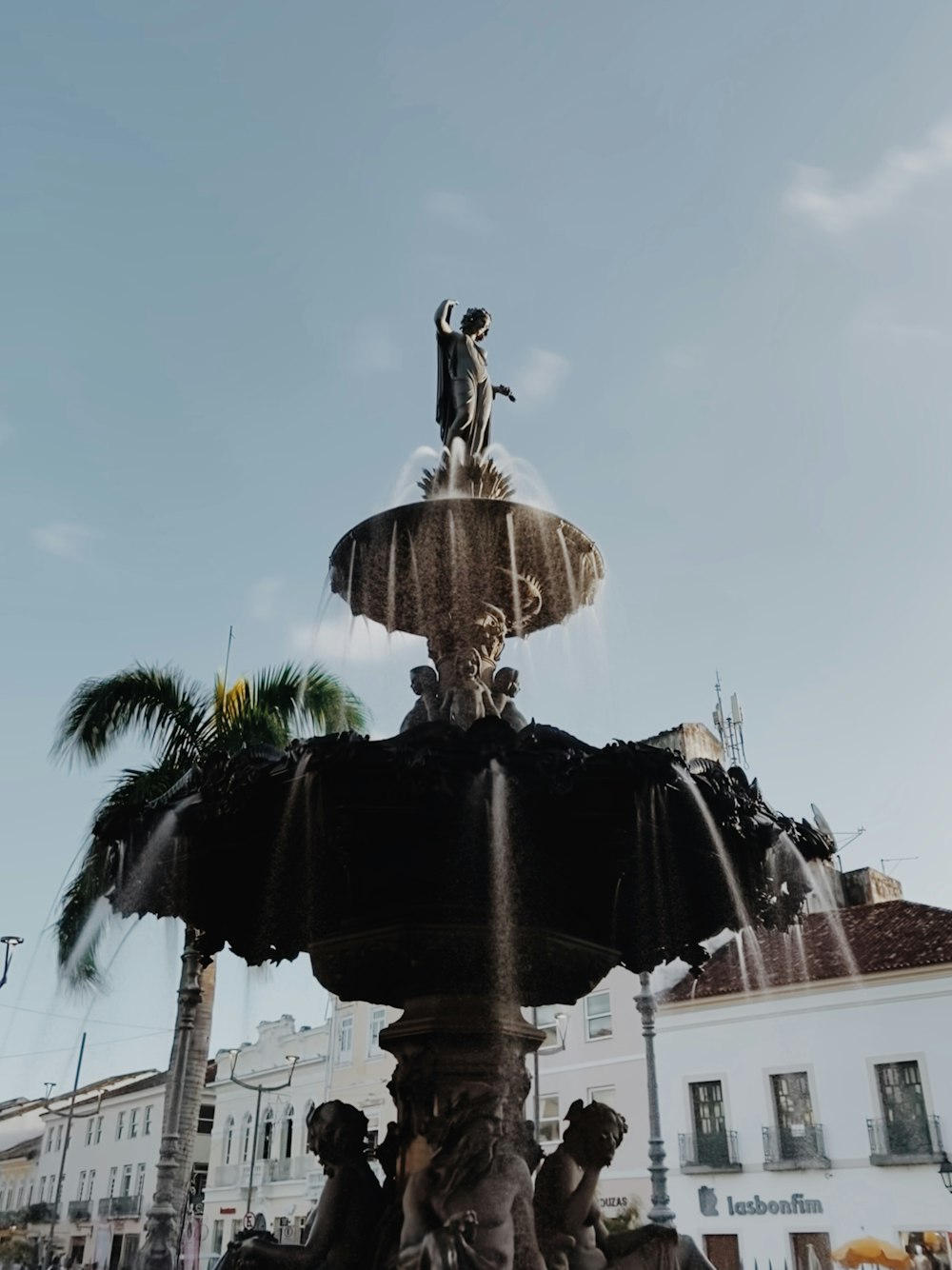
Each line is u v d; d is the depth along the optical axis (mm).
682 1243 4738
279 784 4473
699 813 4551
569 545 5961
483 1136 4336
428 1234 3881
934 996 23453
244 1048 37094
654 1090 12570
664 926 5320
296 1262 4445
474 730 4383
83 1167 38469
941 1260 21719
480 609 5828
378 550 5887
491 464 6340
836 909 5934
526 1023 4879
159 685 14281
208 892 5223
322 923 4965
